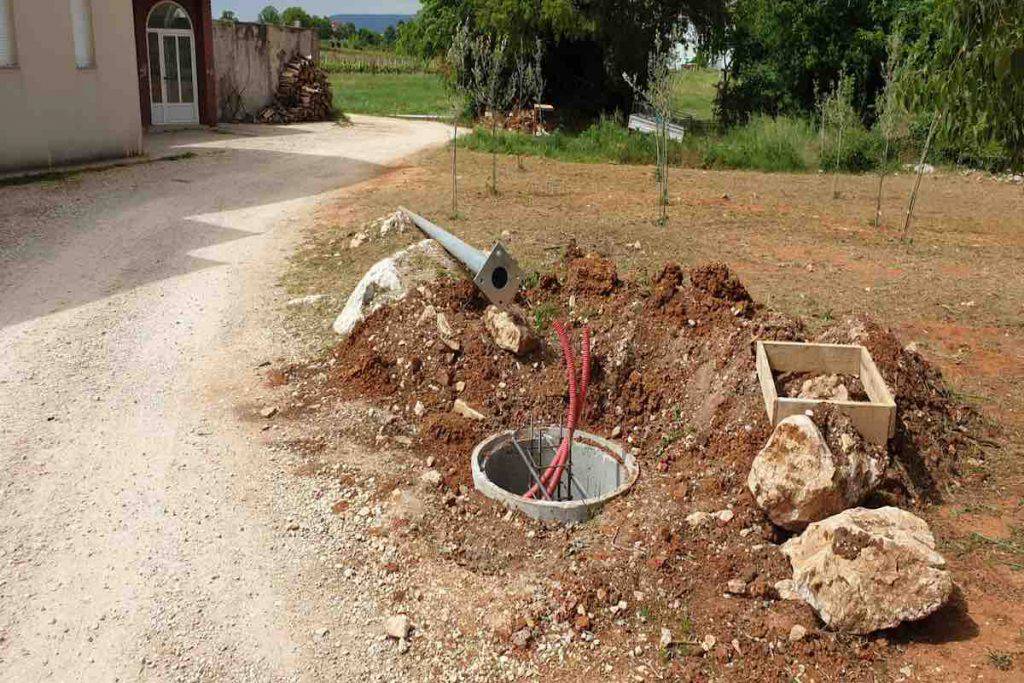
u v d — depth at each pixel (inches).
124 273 464.8
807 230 580.4
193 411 315.9
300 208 621.0
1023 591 213.3
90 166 757.3
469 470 274.8
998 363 348.5
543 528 245.4
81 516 253.1
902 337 373.7
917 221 637.9
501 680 198.1
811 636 201.0
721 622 208.8
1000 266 495.5
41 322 395.2
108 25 775.1
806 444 221.3
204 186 697.0
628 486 257.1
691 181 804.6
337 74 2421.3
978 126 303.9
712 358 293.0
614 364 308.2
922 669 191.8
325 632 211.9
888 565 199.6
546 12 1209.4
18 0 686.5
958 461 265.9
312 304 406.9
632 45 1274.6
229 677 199.0
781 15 1306.6
